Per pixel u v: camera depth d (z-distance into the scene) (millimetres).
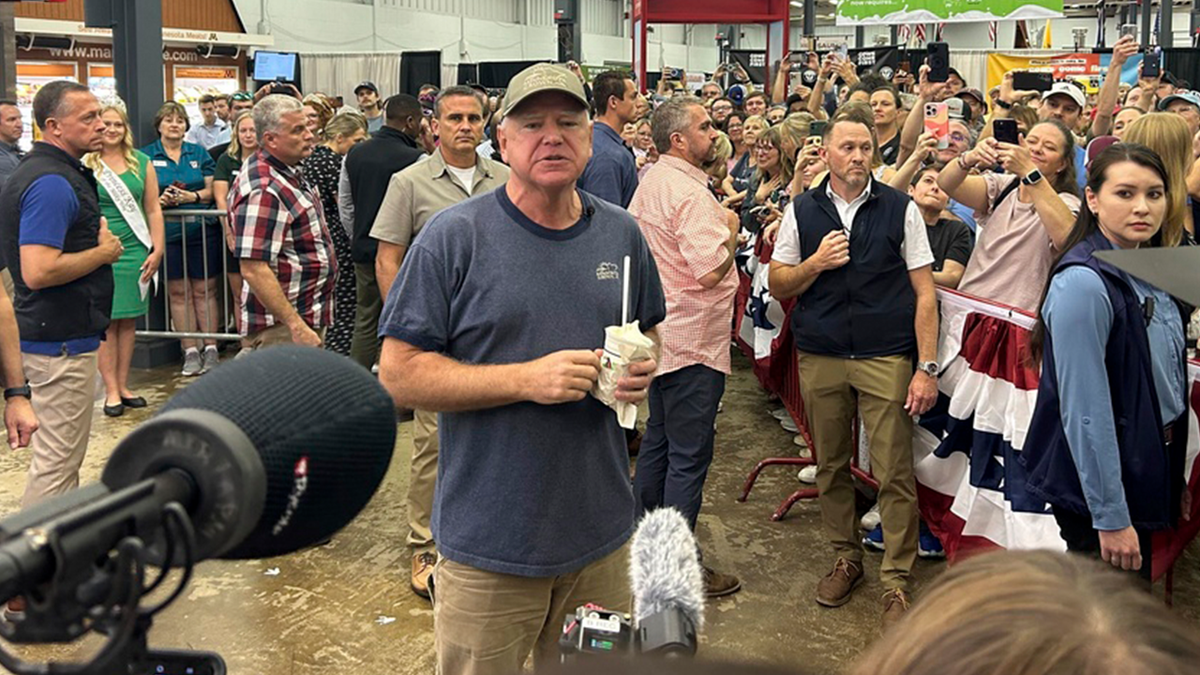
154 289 7055
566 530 2246
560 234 2254
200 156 7418
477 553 2227
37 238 3570
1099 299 2475
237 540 707
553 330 2221
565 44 16000
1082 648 509
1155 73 7723
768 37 12141
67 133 3699
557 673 486
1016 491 3309
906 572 3656
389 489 4969
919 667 538
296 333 4438
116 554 650
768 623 3725
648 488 4055
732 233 3783
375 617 3748
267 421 827
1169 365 2602
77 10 15461
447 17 29406
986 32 27500
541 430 2209
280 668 3408
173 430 709
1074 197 3828
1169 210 2871
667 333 3760
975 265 3832
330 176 6043
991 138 3625
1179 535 3141
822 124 6055
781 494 4977
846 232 3586
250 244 4355
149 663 742
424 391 2176
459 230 2223
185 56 17188
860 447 4535
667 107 3770
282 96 4480
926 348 3527
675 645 925
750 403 6535
